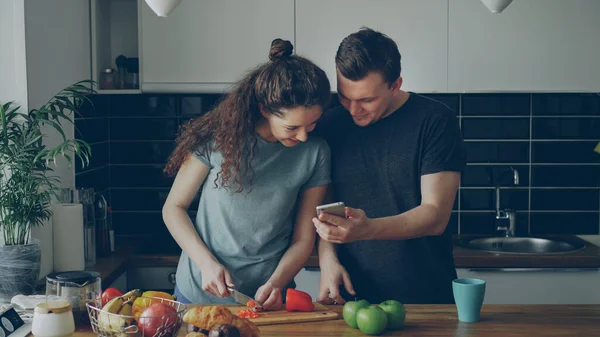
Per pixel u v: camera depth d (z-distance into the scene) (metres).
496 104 3.82
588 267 3.32
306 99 1.99
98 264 3.20
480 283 1.95
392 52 2.12
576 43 3.42
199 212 2.27
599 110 3.81
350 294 2.29
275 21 3.42
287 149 2.20
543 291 3.34
